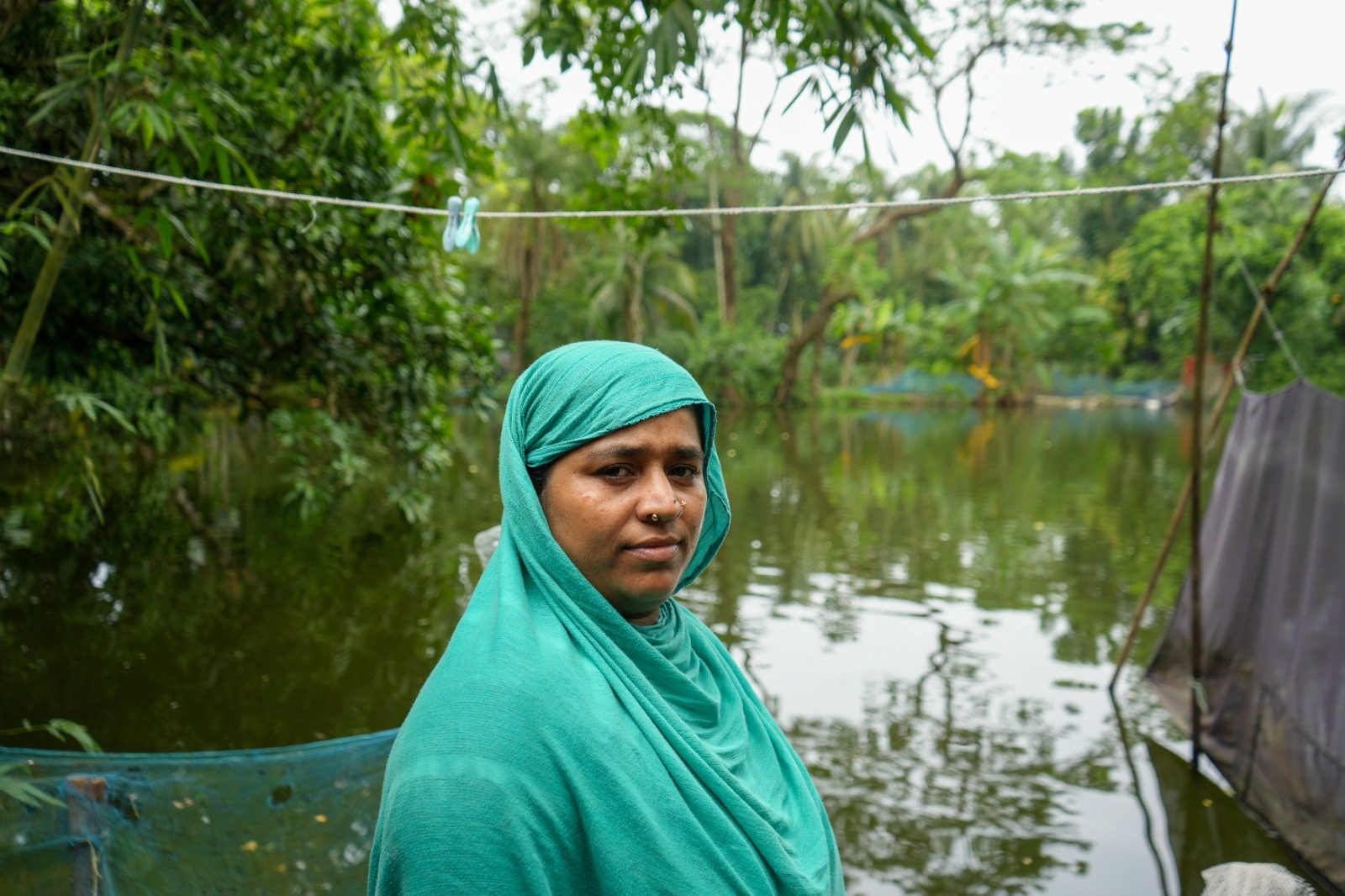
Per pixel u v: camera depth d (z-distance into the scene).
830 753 4.95
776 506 12.64
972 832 4.20
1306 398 4.35
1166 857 4.04
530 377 1.02
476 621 0.90
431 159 5.62
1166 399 40.09
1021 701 5.70
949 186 22.80
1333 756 3.85
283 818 2.56
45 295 2.87
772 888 0.88
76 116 4.15
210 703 5.36
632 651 0.94
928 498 13.47
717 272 41.06
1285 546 4.44
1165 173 20.67
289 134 5.11
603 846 0.81
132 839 2.38
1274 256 24.39
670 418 0.97
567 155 26.34
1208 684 4.98
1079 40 17.47
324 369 6.34
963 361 40.72
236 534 9.24
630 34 3.79
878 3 2.55
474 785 0.78
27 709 5.11
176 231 4.63
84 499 9.80
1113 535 10.82
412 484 7.60
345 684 5.74
